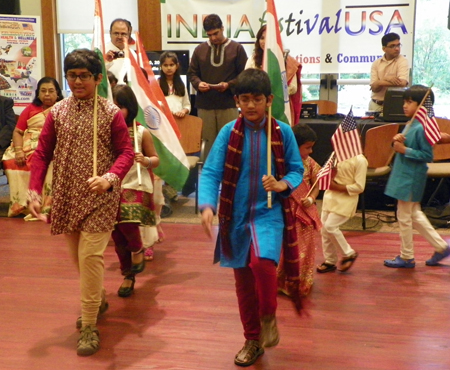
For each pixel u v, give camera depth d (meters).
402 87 5.87
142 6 7.36
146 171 3.51
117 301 3.47
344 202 3.82
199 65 5.98
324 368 2.68
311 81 7.51
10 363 2.76
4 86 6.46
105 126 2.72
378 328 3.10
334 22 7.07
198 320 3.21
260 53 4.76
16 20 6.36
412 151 3.83
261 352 2.79
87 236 2.76
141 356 2.81
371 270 3.98
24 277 3.87
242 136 2.50
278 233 2.51
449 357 2.78
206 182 2.47
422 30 7.27
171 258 4.25
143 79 3.94
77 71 2.66
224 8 7.23
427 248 4.45
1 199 6.29
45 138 2.77
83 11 7.59
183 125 5.63
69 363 2.75
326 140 5.76
